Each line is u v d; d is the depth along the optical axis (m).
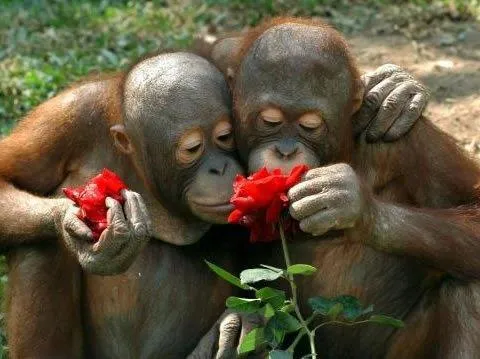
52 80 15.52
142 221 7.73
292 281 8.01
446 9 18.66
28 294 8.97
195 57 8.81
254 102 8.44
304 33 8.62
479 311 8.73
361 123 9.03
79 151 9.20
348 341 9.40
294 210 7.76
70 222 7.97
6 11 19.84
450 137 9.47
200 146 8.48
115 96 8.95
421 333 9.19
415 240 8.60
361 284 9.28
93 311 9.17
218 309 9.20
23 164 9.22
